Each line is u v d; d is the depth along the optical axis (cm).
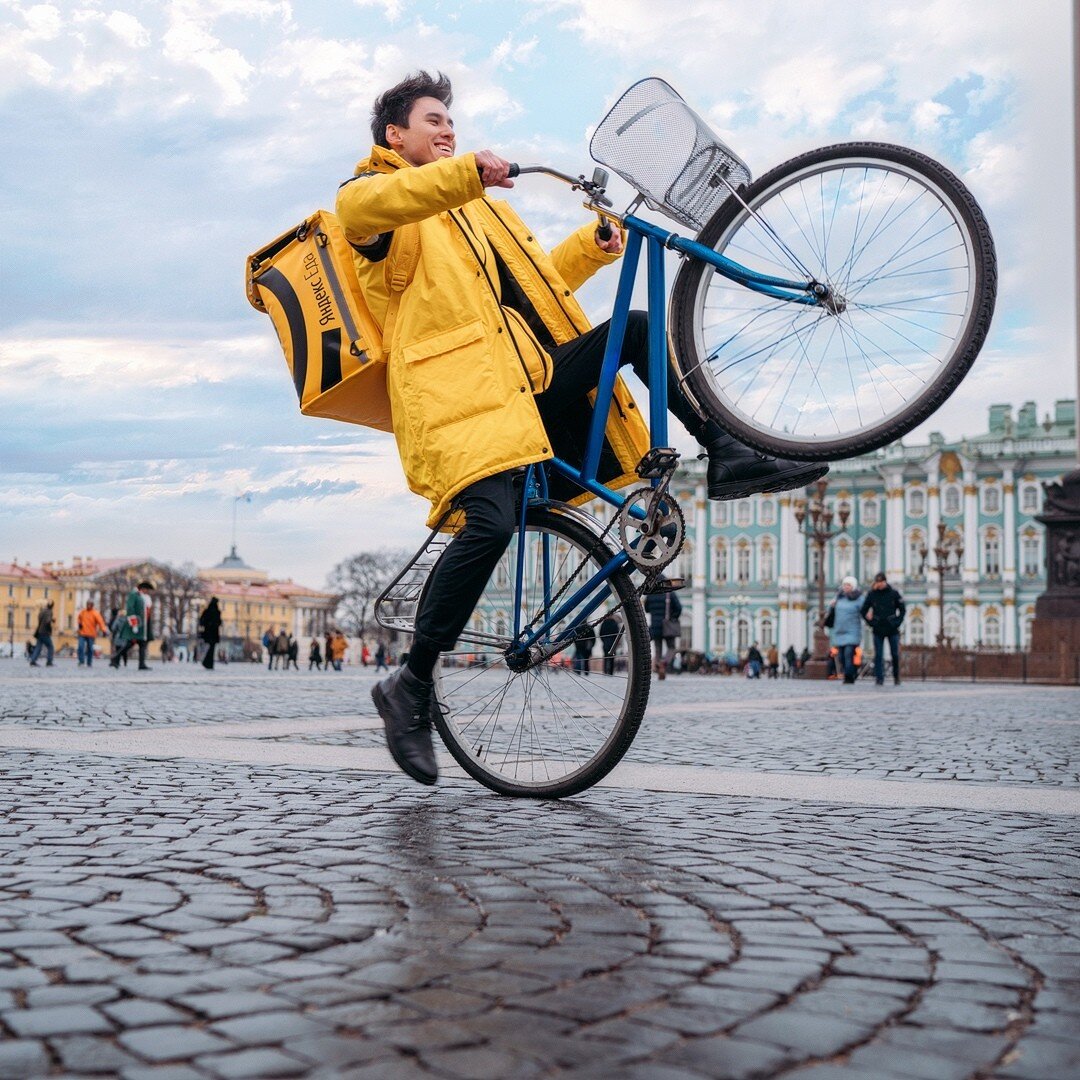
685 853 294
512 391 364
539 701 397
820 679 3516
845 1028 166
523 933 213
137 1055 152
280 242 397
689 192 372
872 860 290
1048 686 2416
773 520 7688
